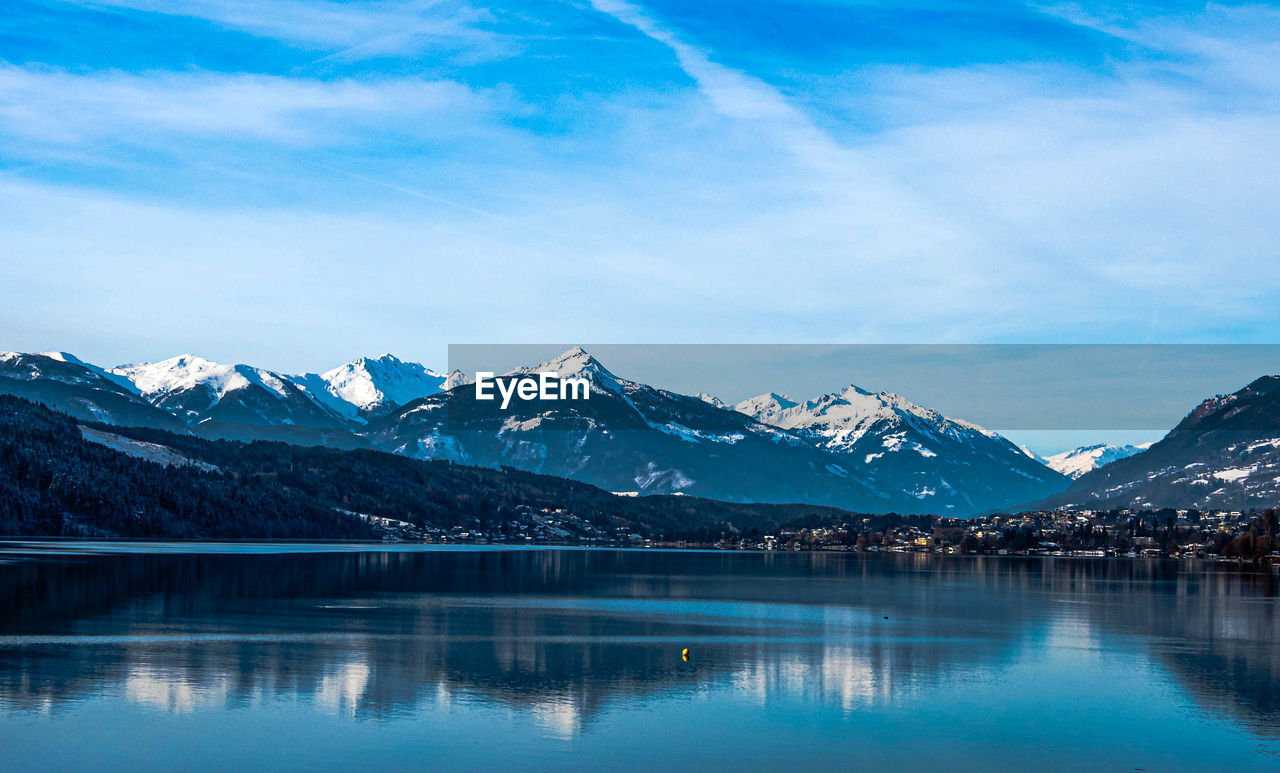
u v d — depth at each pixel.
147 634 105.94
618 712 76.88
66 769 60.00
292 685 82.38
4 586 148.62
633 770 62.91
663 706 79.31
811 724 74.75
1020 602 178.38
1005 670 98.50
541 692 83.06
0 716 70.19
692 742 69.19
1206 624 142.00
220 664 89.88
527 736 69.25
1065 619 146.88
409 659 96.38
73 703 74.19
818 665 99.50
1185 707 82.50
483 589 184.12
